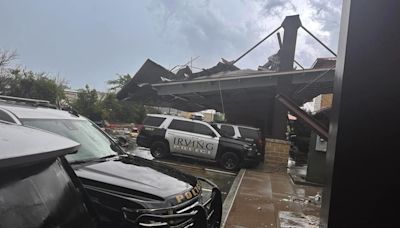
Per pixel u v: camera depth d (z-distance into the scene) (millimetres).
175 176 4805
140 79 21016
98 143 5395
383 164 1672
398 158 1660
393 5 1689
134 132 26766
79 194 2238
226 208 8109
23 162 1655
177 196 4133
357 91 1699
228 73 20328
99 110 41844
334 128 1793
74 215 2043
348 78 1706
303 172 15797
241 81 17938
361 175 1686
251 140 17203
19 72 36188
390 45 1687
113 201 3842
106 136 5934
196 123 16891
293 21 17375
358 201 1684
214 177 13797
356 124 1695
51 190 1903
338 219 1696
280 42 18422
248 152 15898
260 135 17469
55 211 1850
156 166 5195
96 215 2404
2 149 1641
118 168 4543
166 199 3971
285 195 10398
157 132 17109
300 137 25438
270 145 17891
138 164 5035
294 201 9641
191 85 18891
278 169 16641
